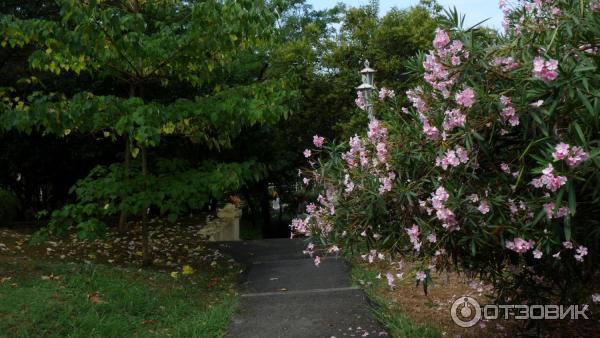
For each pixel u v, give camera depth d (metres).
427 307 5.07
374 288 5.70
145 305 5.00
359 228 3.34
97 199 6.73
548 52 2.63
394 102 3.59
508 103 2.71
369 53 12.41
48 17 9.16
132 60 6.52
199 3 5.75
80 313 4.45
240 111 5.89
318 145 3.76
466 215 2.79
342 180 3.44
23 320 4.12
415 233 2.97
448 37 2.91
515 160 2.90
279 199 16.86
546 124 2.65
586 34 2.69
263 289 6.04
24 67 9.09
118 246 8.02
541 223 2.77
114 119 5.86
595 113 2.43
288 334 4.34
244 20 5.64
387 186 3.06
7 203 9.65
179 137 9.74
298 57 12.80
